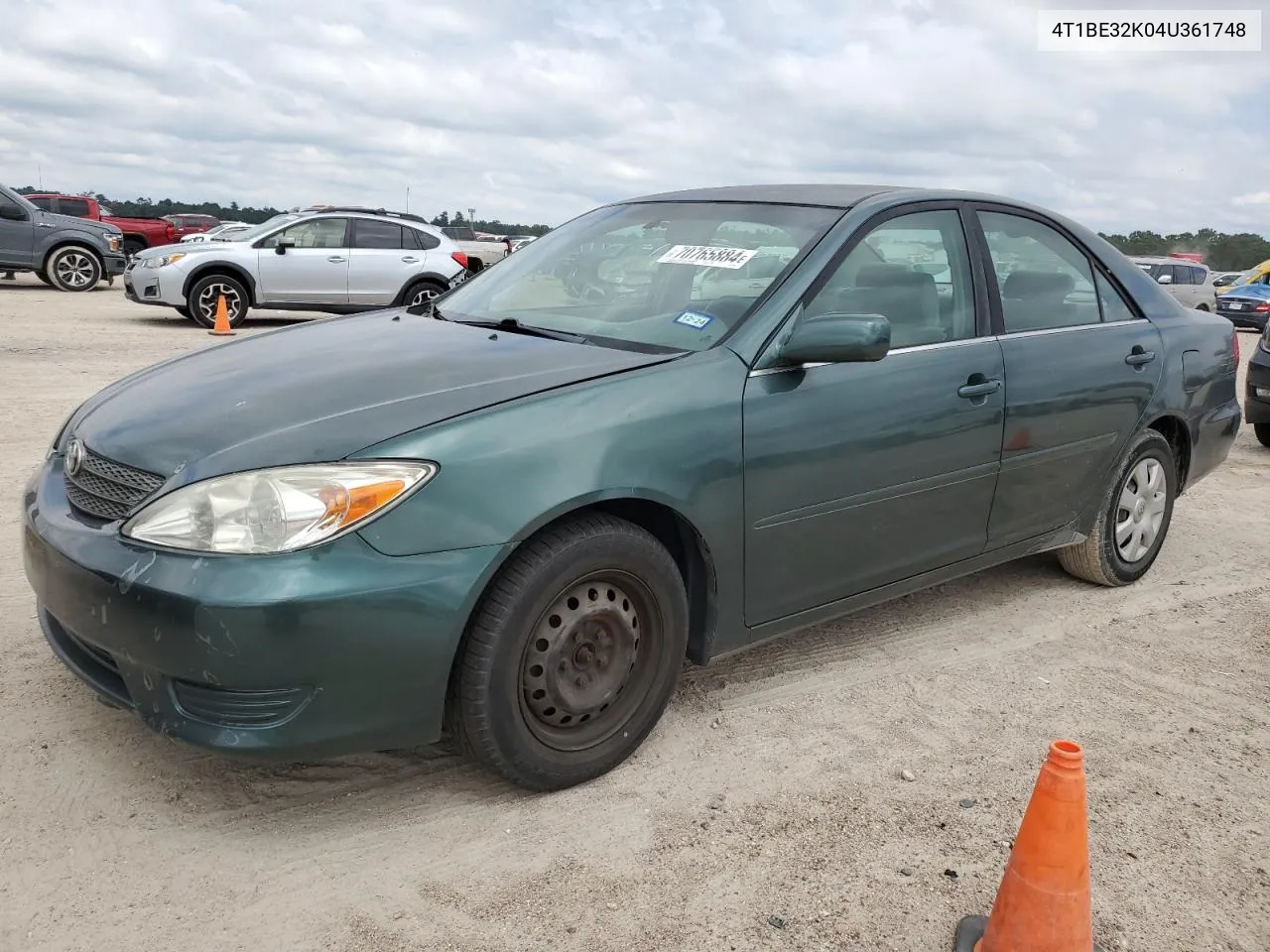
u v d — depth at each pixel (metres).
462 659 2.62
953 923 2.43
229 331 13.41
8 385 8.32
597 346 3.23
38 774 2.81
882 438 3.37
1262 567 5.14
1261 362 8.07
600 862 2.58
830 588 3.41
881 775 3.04
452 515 2.51
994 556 4.03
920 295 3.62
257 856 2.54
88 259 19.67
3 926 2.25
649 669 2.99
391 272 14.79
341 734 2.48
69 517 2.72
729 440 2.99
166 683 2.46
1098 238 4.60
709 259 3.52
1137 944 2.39
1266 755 3.28
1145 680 3.79
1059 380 4.00
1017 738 3.31
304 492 2.42
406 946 2.26
